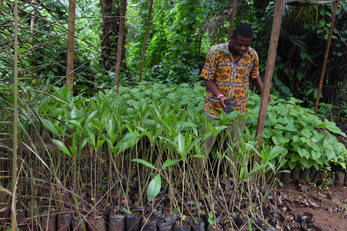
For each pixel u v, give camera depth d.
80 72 4.07
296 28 4.73
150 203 2.04
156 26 6.12
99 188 2.22
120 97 3.02
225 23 5.14
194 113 2.30
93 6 6.80
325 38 4.48
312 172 2.97
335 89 5.18
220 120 2.19
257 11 4.86
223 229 1.84
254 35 4.70
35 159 2.10
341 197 2.74
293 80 5.20
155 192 1.56
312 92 5.10
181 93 3.36
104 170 2.48
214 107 2.50
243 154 1.94
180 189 2.28
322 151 2.77
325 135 2.89
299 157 2.75
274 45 2.09
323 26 4.60
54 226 1.80
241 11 4.95
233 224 1.89
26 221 1.72
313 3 3.04
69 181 2.16
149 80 5.54
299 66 5.07
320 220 2.27
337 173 3.02
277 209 2.14
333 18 3.63
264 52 4.90
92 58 4.92
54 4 3.14
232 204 2.07
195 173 2.25
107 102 2.23
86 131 1.82
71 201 2.00
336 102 5.24
